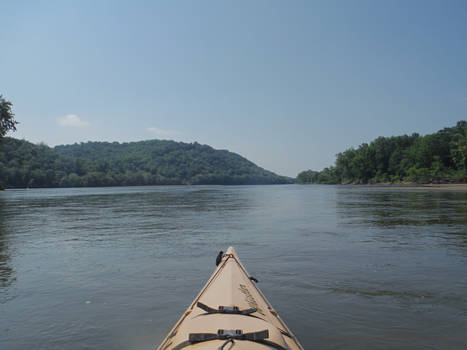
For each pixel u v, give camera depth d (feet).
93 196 156.76
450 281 21.91
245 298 13.57
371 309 17.65
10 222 54.29
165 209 79.77
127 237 39.45
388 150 390.63
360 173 409.90
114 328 15.94
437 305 18.07
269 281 22.31
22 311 17.97
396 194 136.26
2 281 22.89
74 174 431.43
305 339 14.62
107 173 499.51
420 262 26.61
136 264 27.04
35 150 428.15
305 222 51.80
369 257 28.40
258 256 29.27
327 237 38.04
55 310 18.06
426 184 291.58
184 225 49.88
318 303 18.51
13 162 369.50
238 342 8.71
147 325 16.22
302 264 26.43
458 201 88.38
